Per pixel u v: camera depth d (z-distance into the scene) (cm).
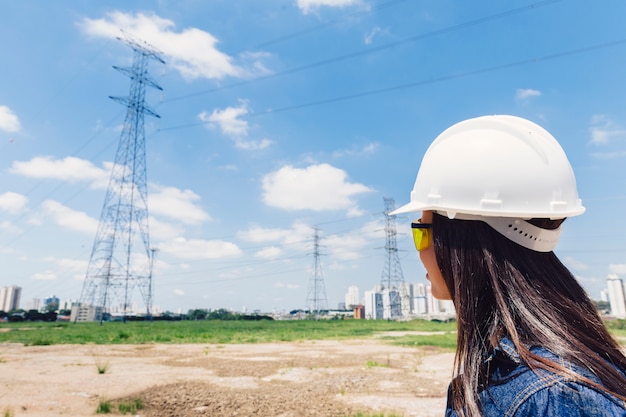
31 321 6900
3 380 924
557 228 86
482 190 87
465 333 77
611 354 69
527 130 99
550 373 60
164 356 1508
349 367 1166
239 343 2248
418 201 103
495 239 82
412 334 3103
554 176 90
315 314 7962
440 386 870
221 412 655
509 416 59
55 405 682
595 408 55
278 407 684
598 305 79
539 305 71
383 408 673
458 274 83
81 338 2545
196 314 8544
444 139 106
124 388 835
